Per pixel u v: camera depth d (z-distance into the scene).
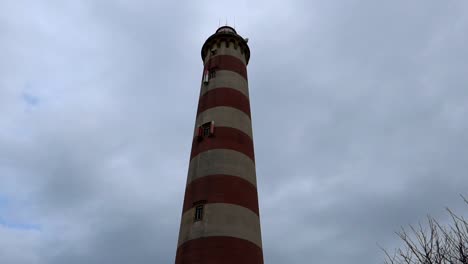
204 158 35.47
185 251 31.03
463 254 15.34
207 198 32.75
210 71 42.78
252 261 30.61
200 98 41.59
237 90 40.75
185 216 33.25
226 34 45.41
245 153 36.53
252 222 32.72
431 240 16.39
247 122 39.34
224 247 30.05
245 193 33.81
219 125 37.34
